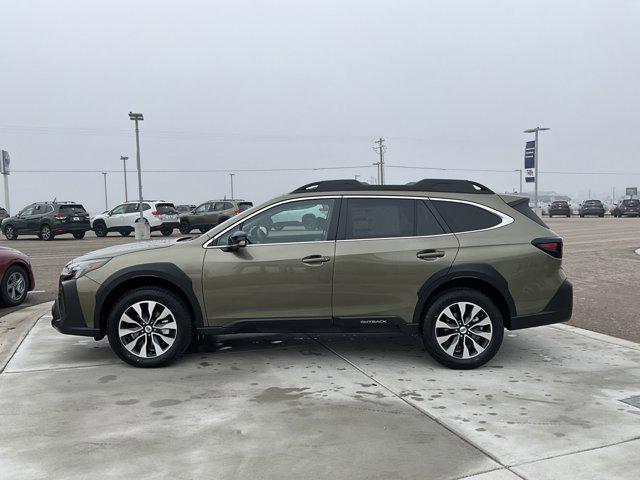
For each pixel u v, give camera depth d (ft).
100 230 95.50
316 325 17.84
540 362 18.80
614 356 19.53
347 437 12.80
